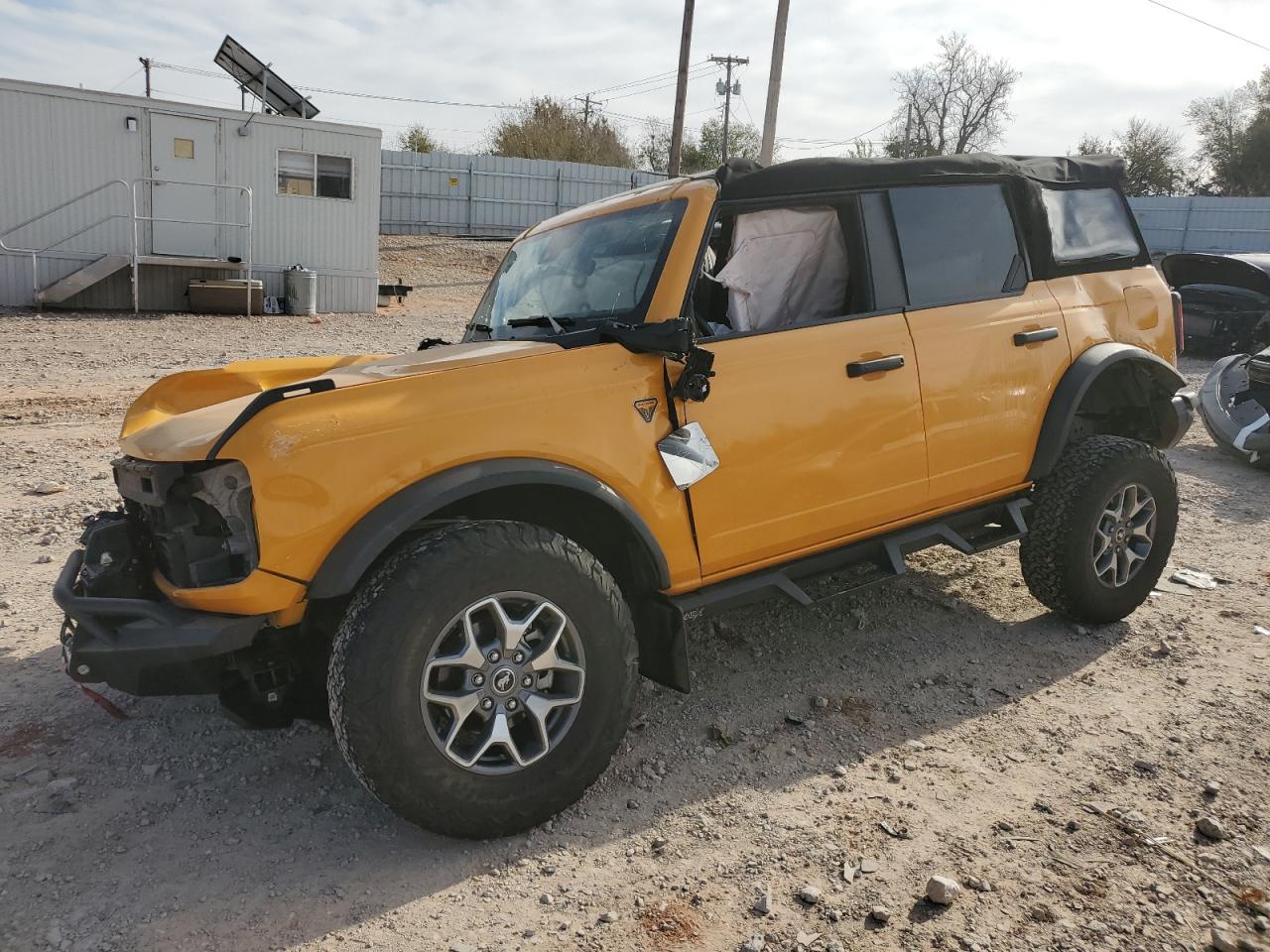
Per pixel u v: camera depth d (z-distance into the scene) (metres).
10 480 6.63
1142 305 4.62
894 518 3.78
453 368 2.89
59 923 2.48
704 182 3.39
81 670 2.67
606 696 2.95
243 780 3.18
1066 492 4.15
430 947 2.43
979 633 4.43
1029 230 4.24
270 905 2.57
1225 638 4.35
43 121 16.81
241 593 2.57
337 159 19.42
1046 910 2.54
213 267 18.17
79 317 16.42
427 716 2.66
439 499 2.68
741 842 2.87
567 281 3.67
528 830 2.91
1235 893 2.59
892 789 3.14
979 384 3.91
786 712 3.68
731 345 3.31
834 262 3.83
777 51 18.66
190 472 2.76
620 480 3.02
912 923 2.49
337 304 19.95
